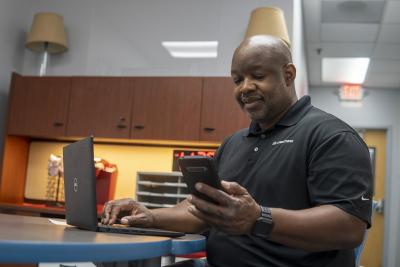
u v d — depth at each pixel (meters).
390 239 6.05
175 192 3.13
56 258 0.75
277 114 1.41
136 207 1.41
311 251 1.16
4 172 3.40
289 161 1.28
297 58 3.70
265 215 1.03
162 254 0.98
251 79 1.37
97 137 3.26
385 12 4.21
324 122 1.28
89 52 3.71
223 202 0.98
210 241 1.39
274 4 3.39
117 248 0.83
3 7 3.61
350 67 5.88
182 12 3.59
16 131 3.40
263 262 1.25
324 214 1.09
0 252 0.71
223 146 1.64
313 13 4.34
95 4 3.76
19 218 1.51
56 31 3.52
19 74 3.65
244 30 3.44
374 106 6.54
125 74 3.64
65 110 3.34
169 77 3.19
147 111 3.19
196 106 3.12
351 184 1.15
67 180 1.33
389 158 6.31
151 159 3.44
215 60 3.47
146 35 3.63
